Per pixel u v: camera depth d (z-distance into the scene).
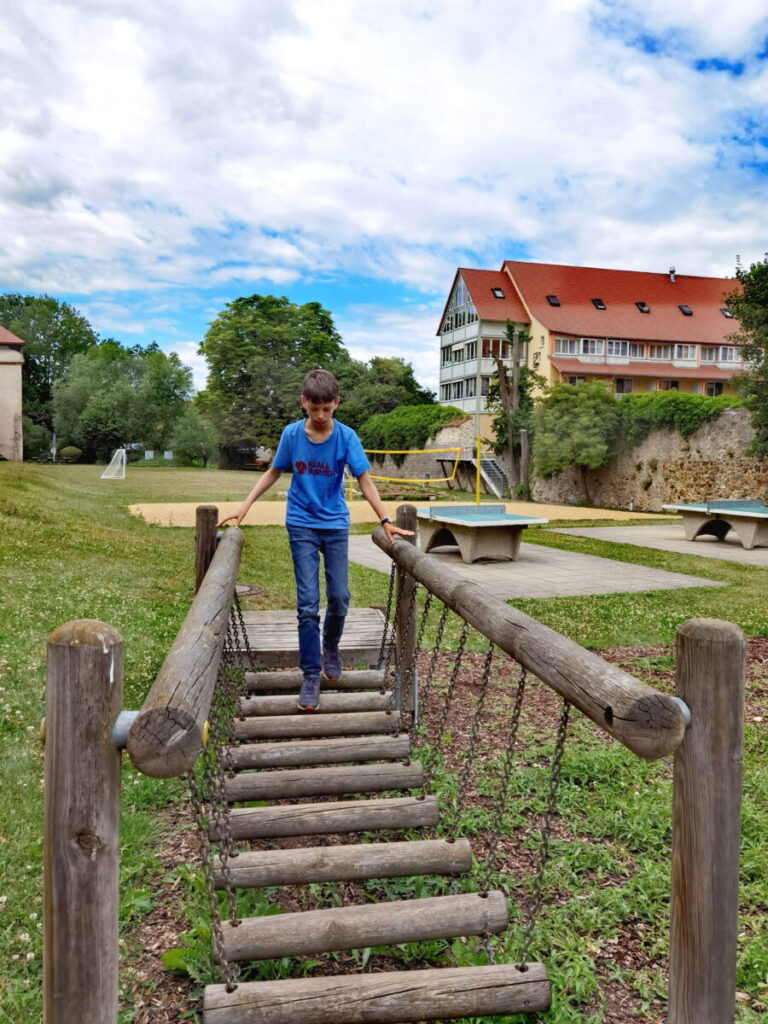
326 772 3.11
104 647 1.27
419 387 59.12
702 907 1.48
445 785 3.47
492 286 43.41
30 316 76.69
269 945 2.03
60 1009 1.29
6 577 7.14
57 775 1.27
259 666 4.42
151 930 2.37
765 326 17.53
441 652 5.95
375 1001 1.82
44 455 60.06
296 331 54.75
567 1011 2.01
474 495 31.92
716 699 1.44
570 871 2.77
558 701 4.85
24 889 2.50
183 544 12.02
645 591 8.80
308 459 3.50
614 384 40.62
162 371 66.25
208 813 2.96
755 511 13.36
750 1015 2.03
